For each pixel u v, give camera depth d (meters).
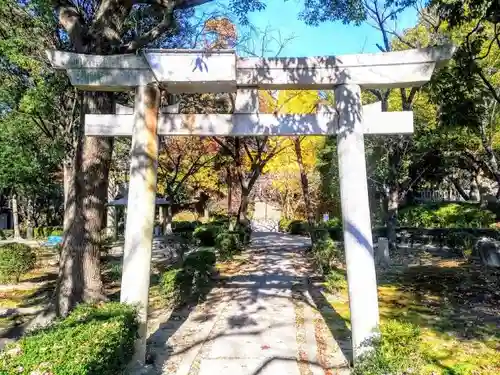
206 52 5.07
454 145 18.94
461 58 7.70
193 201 33.00
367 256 4.86
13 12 10.02
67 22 7.78
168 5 7.70
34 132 13.83
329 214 28.42
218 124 5.29
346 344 5.88
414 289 9.70
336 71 5.13
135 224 5.09
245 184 19.58
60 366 2.85
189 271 9.12
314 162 22.20
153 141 5.22
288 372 4.88
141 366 4.93
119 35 7.75
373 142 16.95
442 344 5.86
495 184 26.83
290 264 13.91
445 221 22.83
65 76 11.03
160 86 5.34
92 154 7.53
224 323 7.02
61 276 7.41
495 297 8.74
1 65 11.31
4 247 11.71
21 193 28.62
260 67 5.16
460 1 7.31
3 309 8.74
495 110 13.88
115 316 4.22
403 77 5.05
